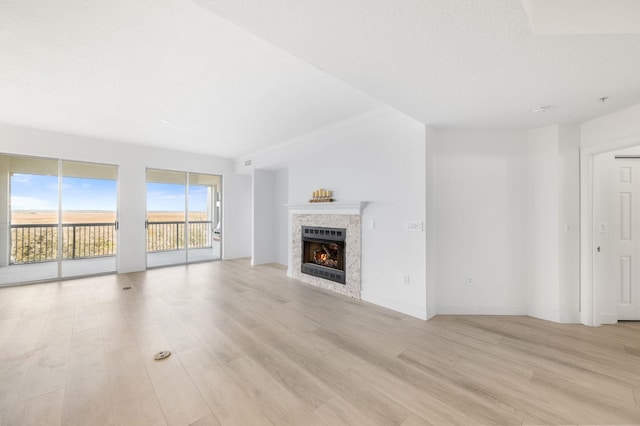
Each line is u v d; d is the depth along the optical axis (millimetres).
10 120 4066
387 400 1765
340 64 1935
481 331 2834
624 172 3145
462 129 3346
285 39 1647
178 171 6191
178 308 3441
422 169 3195
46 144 4629
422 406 1709
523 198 3287
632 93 2309
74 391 1821
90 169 5355
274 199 6699
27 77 2721
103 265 5836
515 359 2281
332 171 4328
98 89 2996
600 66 1870
